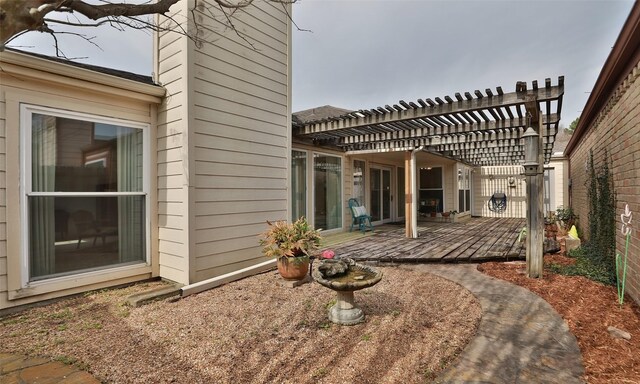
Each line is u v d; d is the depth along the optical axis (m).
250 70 4.54
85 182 3.52
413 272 4.38
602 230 4.48
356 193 9.10
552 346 2.25
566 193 11.08
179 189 3.84
